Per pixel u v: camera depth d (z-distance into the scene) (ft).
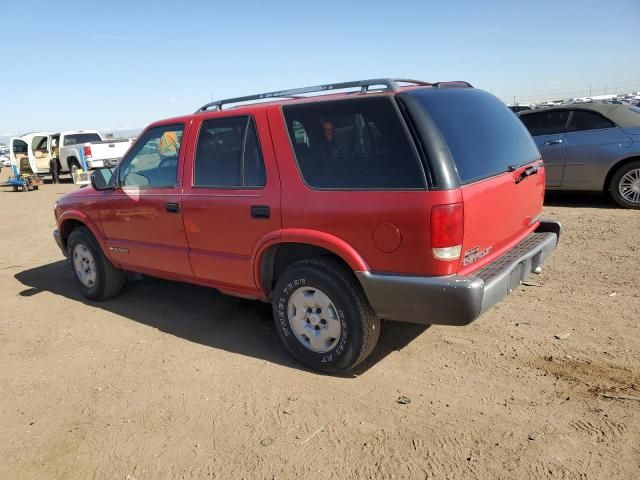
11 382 13.23
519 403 10.67
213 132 13.79
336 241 11.32
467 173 10.65
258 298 13.83
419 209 10.14
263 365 13.15
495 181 11.45
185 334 15.48
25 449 10.43
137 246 16.29
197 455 9.82
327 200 11.38
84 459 9.98
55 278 22.74
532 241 13.47
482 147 11.62
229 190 13.29
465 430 9.93
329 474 9.04
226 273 13.89
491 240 11.57
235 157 13.23
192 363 13.55
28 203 51.47
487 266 11.62
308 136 11.82
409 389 11.51
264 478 9.07
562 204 29.86
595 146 27.22
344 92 12.62
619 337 13.11
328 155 11.49
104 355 14.44
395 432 10.03
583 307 15.10
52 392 12.59
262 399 11.56
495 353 12.82
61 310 18.37
